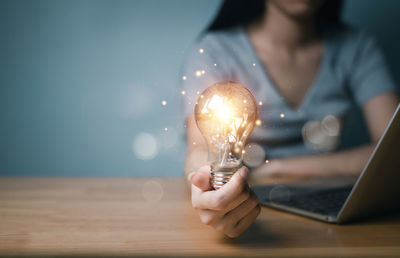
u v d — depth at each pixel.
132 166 1.47
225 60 1.12
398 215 0.46
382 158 0.35
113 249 0.35
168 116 1.42
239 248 0.35
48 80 1.42
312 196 0.54
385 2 1.45
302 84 1.19
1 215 0.48
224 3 1.19
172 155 1.44
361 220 0.45
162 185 0.70
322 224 0.43
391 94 1.21
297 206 0.48
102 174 1.47
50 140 1.45
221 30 1.21
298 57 1.20
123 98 1.44
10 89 1.42
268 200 0.52
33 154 1.45
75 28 1.40
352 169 0.94
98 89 1.43
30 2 1.38
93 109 1.44
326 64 1.20
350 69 1.25
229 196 0.33
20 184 0.71
